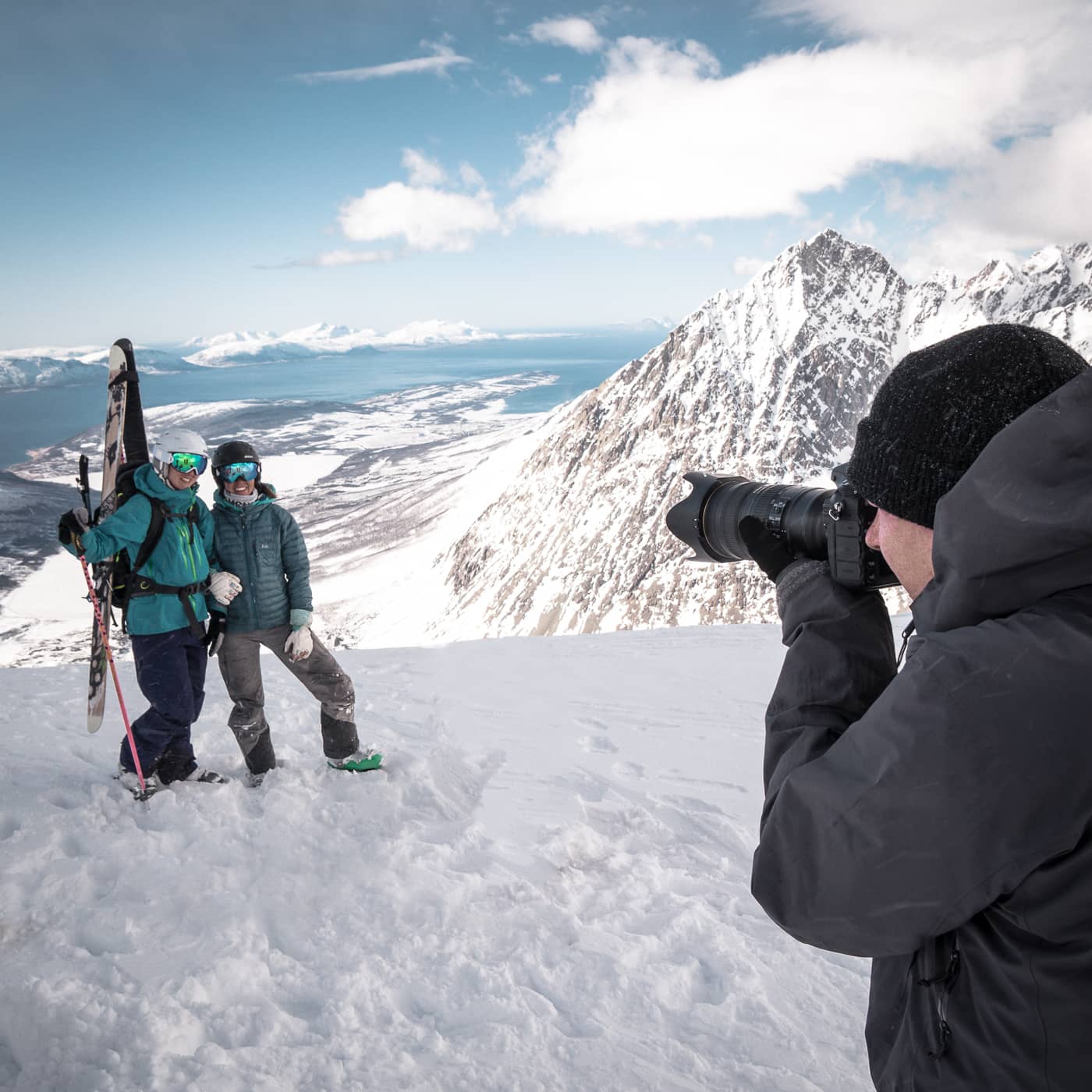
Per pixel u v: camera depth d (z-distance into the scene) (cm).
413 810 366
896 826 72
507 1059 204
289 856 313
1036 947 71
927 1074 81
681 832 365
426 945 256
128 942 251
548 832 350
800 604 102
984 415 78
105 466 394
